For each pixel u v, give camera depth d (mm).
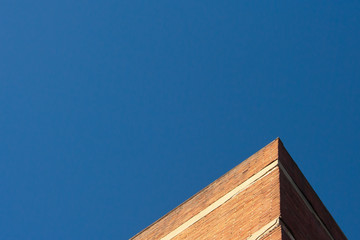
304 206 15883
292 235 14195
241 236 14742
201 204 18125
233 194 17031
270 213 14711
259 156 17562
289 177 16281
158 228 19109
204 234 16375
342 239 16859
